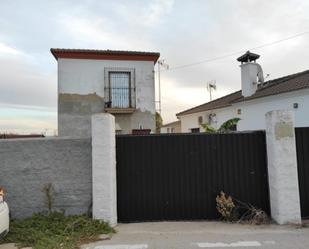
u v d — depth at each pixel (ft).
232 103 60.54
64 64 61.77
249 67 58.39
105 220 23.52
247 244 19.22
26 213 24.79
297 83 46.37
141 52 62.90
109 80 62.59
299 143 25.25
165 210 25.63
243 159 25.86
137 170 25.79
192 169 25.86
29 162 24.98
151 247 19.10
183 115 87.15
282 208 23.40
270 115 24.16
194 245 19.26
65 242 19.89
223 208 24.64
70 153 25.16
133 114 63.72
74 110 61.67
